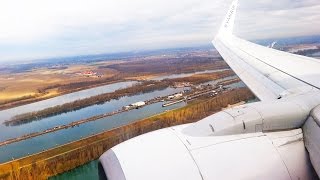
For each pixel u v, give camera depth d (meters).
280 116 8.30
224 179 6.68
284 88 15.02
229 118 8.03
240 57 23.89
